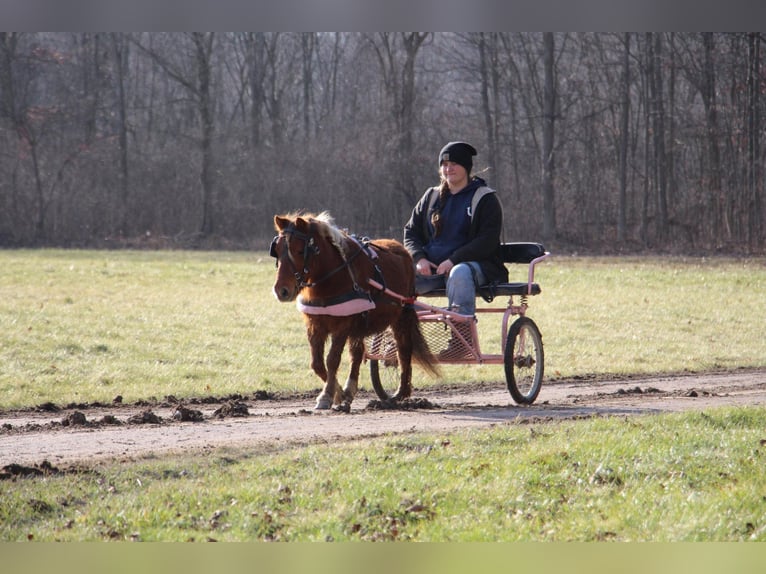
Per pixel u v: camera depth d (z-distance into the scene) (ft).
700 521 17.67
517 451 23.31
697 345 54.39
